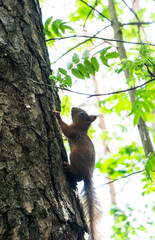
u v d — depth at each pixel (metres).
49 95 6.59
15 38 6.07
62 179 6.10
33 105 5.87
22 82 5.85
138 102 7.95
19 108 5.62
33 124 5.70
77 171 8.30
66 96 12.17
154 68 7.63
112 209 14.23
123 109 14.08
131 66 7.19
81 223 6.03
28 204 5.01
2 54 5.74
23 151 5.37
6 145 5.18
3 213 4.74
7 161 5.09
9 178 5.00
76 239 5.71
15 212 4.83
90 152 8.92
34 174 5.34
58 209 5.45
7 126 5.31
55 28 9.20
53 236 5.12
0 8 6.10
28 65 6.11
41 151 5.70
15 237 4.68
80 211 6.41
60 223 5.37
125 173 14.95
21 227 4.78
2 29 5.95
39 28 6.99
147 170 7.13
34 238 4.88
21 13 6.45
